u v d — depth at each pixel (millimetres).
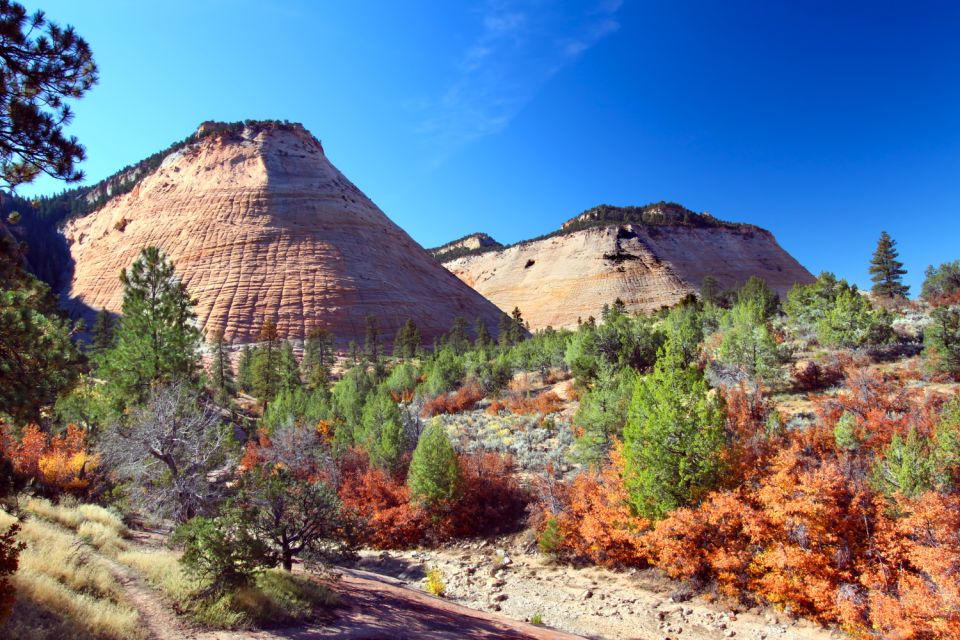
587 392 44406
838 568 19391
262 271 136875
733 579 21547
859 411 30219
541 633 17688
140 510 22812
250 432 50344
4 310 10883
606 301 193750
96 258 153875
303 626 12250
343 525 16500
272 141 191750
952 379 35094
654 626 20484
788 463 22078
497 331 152125
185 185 171250
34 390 11156
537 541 29953
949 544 15922
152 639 9672
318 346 101438
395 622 14391
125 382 29672
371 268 150375
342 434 45094
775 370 39531
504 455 38469
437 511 32875
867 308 45312
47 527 14352
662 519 24172
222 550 12391
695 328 58562
